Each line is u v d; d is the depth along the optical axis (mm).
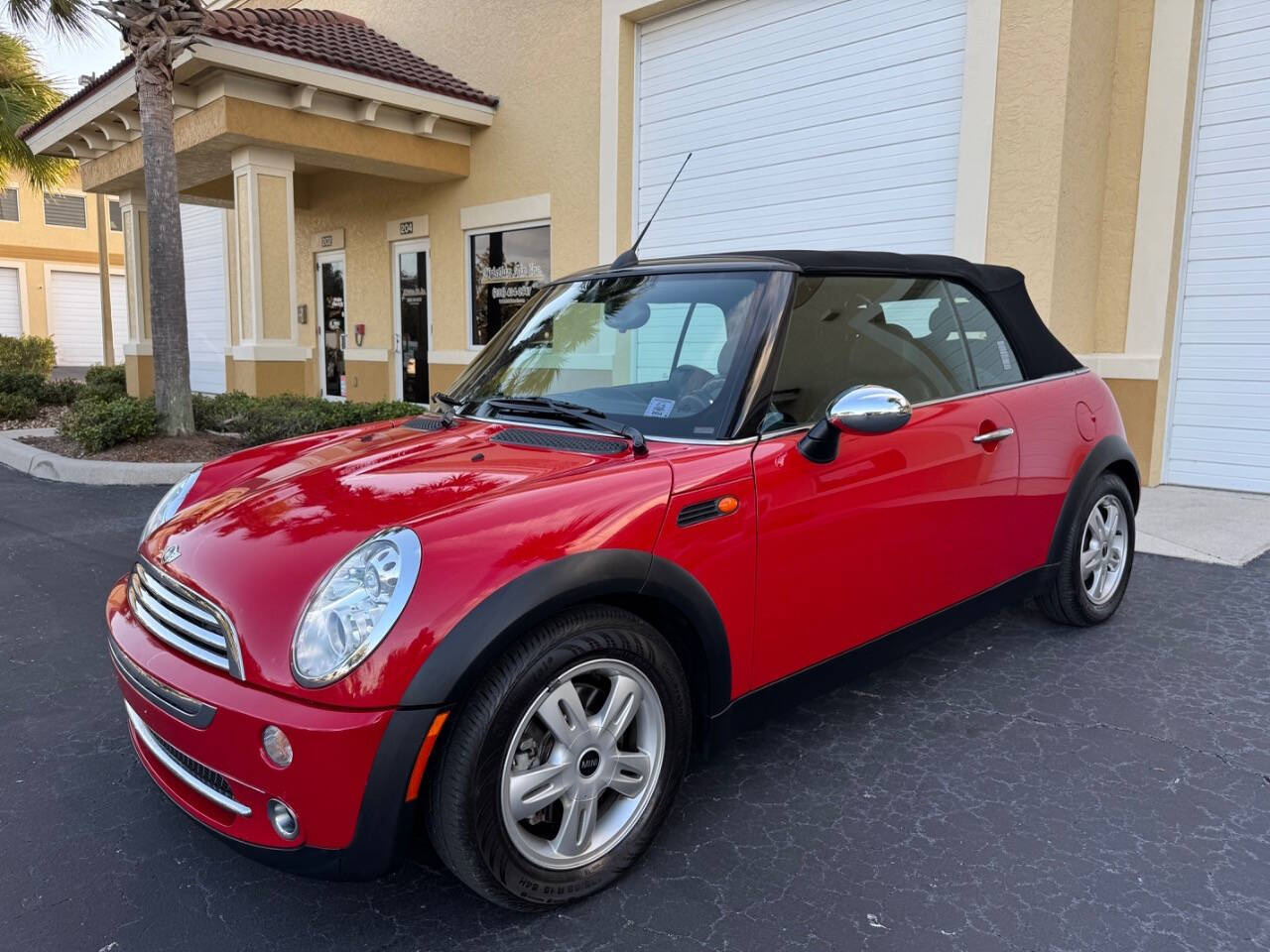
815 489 2566
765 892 2213
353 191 12961
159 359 8625
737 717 2492
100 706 3332
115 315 31125
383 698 1843
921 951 1994
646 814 2275
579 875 2160
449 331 11805
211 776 2033
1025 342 3598
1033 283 6457
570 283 3471
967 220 6777
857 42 7531
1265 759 2855
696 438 2506
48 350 19312
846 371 2850
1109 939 2020
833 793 2672
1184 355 6902
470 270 11453
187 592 2125
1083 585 3855
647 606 2301
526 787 2049
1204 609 4266
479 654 1890
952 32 6906
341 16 12797
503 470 2373
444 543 1967
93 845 2461
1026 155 6414
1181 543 5289
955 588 3145
